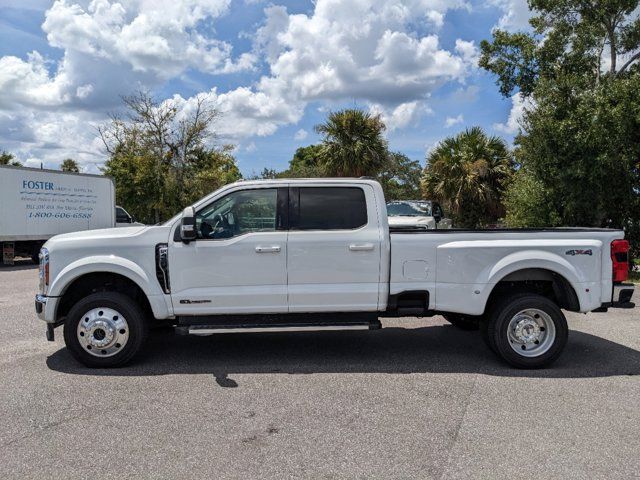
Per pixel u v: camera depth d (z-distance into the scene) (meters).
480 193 23.47
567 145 13.09
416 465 3.46
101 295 5.52
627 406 4.49
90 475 3.34
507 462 3.50
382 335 7.13
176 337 7.00
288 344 6.63
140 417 4.27
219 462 3.51
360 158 26.27
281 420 4.21
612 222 14.17
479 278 5.55
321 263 5.55
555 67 18.38
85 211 18.73
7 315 8.48
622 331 7.33
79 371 5.49
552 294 6.10
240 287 5.54
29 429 4.04
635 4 16.48
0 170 15.69
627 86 12.85
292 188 5.66
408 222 13.09
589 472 3.36
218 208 5.63
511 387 4.99
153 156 30.39
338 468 3.43
